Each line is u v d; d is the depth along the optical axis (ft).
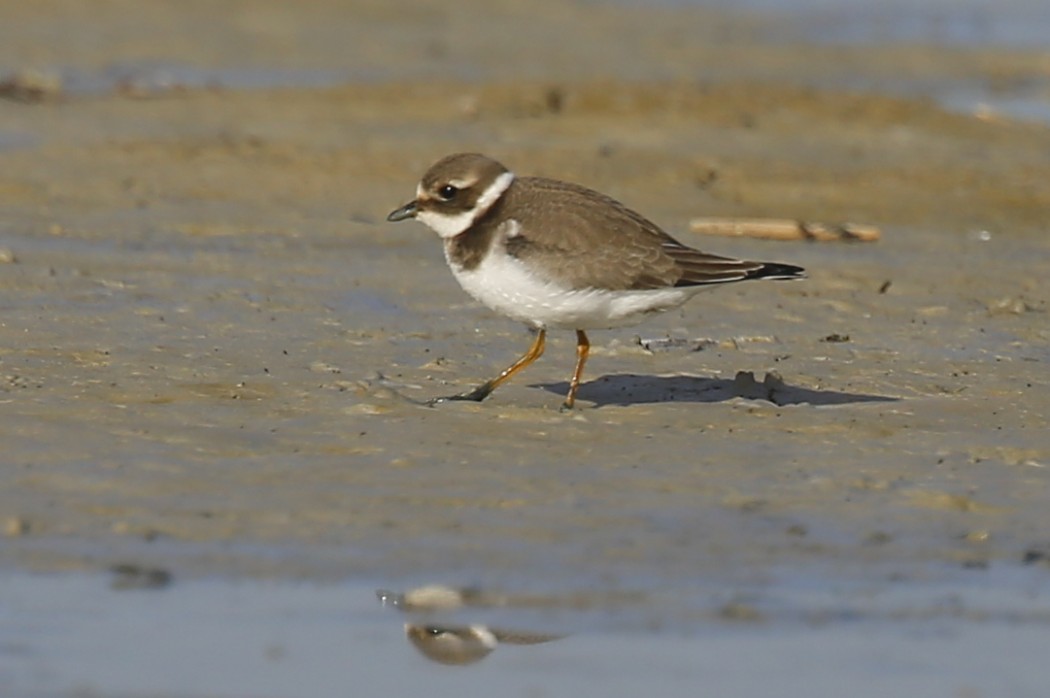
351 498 37.06
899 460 40.83
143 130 86.99
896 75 120.67
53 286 55.77
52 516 35.50
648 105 96.58
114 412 42.11
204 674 29.50
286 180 76.74
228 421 41.81
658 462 40.04
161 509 36.11
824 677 29.94
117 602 32.04
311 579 33.19
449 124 91.25
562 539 35.32
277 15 131.03
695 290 42.60
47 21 121.60
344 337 51.47
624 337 52.65
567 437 41.63
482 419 42.70
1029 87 118.42
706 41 132.57
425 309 55.62
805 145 89.04
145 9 128.26
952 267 65.57
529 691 29.30
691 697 29.12
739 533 35.96
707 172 81.92
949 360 51.34
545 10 142.10
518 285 41.81
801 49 130.52
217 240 65.10
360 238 66.85
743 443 41.70
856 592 33.42
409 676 29.71
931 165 85.05
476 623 31.65
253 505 36.50
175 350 48.65
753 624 31.91
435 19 135.03
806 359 50.93
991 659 30.73
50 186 72.64
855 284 61.67
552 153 84.12
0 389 43.62
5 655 30.04
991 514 37.52
